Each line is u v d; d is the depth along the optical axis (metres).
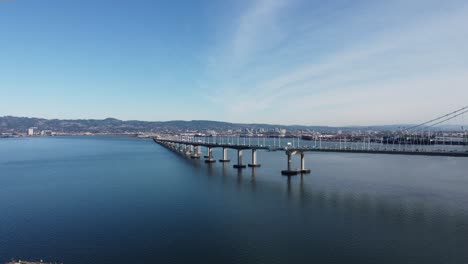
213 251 56.09
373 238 61.72
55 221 72.56
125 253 55.34
